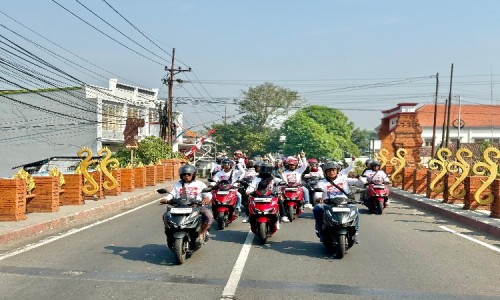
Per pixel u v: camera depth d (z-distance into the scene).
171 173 33.34
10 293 5.87
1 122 44.34
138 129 47.97
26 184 12.36
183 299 5.73
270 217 9.76
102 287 6.20
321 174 16.14
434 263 7.94
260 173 10.07
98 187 17.48
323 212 8.73
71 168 22.03
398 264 7.83
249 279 6.73
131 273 6.98
